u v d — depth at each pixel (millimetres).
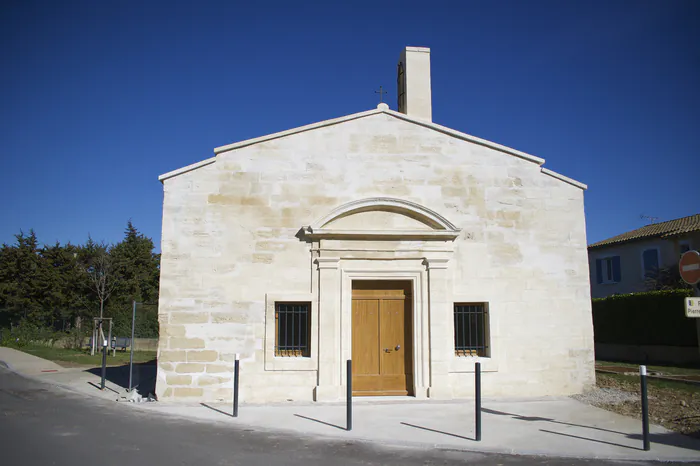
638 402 10766
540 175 12242
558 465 6922
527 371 11648
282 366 11031
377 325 11594
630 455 7324
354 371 11438
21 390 12391
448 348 11398
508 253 11906
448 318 11469
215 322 11094
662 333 18484
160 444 7520
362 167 11820
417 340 11383
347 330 11297
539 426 8969
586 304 12016
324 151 11781
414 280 11555
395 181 11852
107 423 8867
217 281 11188
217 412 9898
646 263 25062
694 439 8164
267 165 11609
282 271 11344
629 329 19922
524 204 12109
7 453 6805
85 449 7117
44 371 16297
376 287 11695
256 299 11219
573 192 12289
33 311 30766
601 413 9977
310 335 11297
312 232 11266
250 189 11492
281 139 11734
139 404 10609
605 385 12594
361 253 11453
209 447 7430
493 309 11695
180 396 10898
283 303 11383
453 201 11930
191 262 11180
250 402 10891
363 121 11977
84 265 34656
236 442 7770
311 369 11094
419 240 11617
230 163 11523
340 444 7805
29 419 9094
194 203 11344
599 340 21531
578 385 11773
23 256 36625
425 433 8461
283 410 10102
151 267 38312
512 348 11664
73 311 29781
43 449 7062
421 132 12070
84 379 14281
